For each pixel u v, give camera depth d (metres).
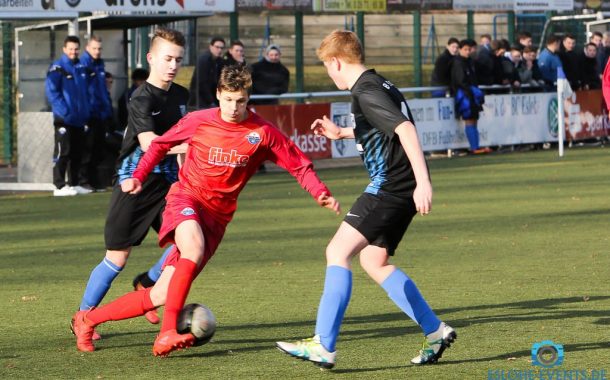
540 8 60.94
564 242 25.78
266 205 35.34
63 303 19.48
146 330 17.08
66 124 39.78
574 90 58.38
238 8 52.00
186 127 14.97
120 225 16.41
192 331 14.36
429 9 58.22
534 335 15.78
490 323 16.77
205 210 15.14
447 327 14.05
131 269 23.48
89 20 43.09
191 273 14.50
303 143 47.31
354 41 13.99
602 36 60.69
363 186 40.44
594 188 38.06
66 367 14.40
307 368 14.08
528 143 56.34
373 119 13.55
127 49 45.53
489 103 54.34
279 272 22.36
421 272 21.91
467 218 30.78
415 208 13.94
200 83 45.00
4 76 53.53
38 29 43.94
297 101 54.34
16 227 31.36
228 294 19.92
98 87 40.31
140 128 16.33
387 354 14.84
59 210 35.44
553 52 57.53
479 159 50.97
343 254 13.76
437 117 52.00
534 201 34.59
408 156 13.25
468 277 21.19
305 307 18.55
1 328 17.27
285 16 72.31
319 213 32.94
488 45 55.09
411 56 71.44
